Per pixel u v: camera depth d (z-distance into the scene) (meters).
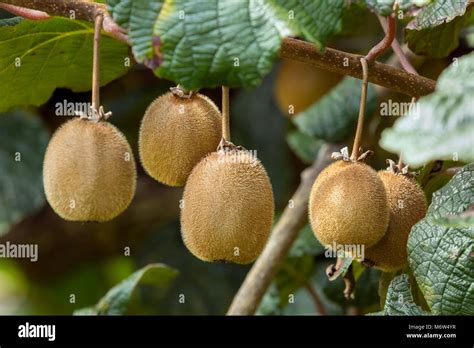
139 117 1.75
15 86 1.35
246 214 1.16
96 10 1.22
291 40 1.22
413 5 1.13
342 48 1.64
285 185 1.73
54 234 1.78
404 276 1.25
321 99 1.59
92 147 1.19
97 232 1.78
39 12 1.25
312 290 1.58
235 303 1.45
